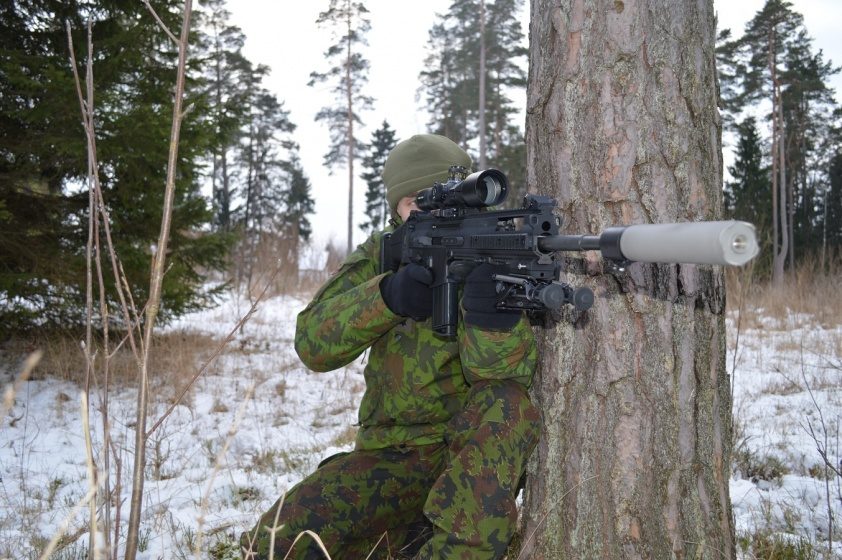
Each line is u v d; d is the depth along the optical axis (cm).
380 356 261
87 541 321
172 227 741
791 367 694
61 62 662
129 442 520
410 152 267
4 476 446
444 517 217
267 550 242
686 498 225
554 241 174
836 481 374
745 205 3334
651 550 225
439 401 251
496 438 220
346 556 261
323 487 251
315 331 248
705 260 129
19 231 672
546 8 240
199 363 761
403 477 254
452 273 215
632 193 225
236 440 521
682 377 225
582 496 232
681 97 224
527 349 223
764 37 3562
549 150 239
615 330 228
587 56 229
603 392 229
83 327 768
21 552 311
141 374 145
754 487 371
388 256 258
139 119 651
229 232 824
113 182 706
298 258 1692
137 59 686
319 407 637
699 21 228
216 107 754
